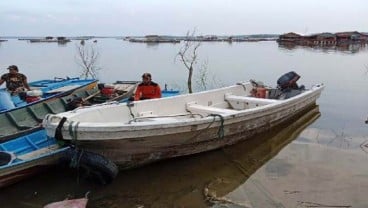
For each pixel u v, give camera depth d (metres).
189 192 6.00
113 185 6.24
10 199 5.73
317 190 5.98
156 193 5.97
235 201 5.65
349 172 6.72
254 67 25.80
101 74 21.92
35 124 7.81
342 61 30.30
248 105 9.65
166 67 25.94
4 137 6.68
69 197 5.84
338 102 13.25
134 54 41.69
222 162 7.24
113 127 5.81
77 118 6.37
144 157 6.57
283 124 9.72
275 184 6.24
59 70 23.77
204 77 19.94
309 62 29.66
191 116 8.25
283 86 11.39
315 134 9.19
